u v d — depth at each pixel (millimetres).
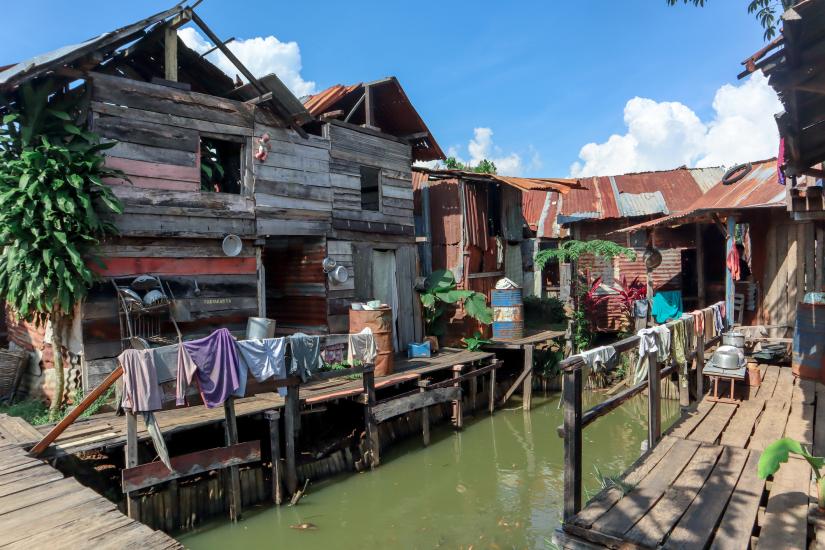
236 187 10383
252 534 6441
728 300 10906
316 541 6293
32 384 8992
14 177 7027
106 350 7711
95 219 7336
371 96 12273
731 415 7012
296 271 11359
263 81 9367
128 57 9039
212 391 6391
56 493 4652
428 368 10648
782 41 3508
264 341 6957
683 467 5238
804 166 5754
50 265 7004
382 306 10141
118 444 6156
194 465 6312
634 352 12633
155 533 3918
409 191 13172
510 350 14305
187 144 8766
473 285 14508
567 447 4477
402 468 8641
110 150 7879
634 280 16547
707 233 15188
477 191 14867
